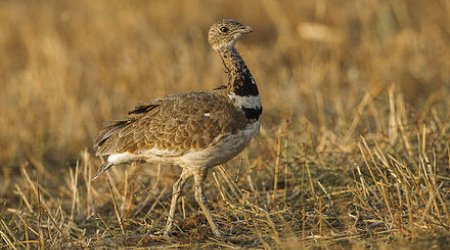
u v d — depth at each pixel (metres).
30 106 15.12
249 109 9.25
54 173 13.15
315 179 10.87
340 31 18.55
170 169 11.71
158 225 10.16
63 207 11.46
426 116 12.40
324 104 14.53
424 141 10.77
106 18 19.91
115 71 16.70
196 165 9.23
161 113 9.23
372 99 13.58
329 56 17.50
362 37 18.09
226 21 9.59
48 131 14.67
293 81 15.92
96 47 18.33
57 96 15.13
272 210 10.14
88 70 17.03
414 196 9.30
